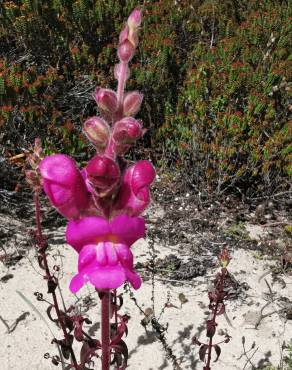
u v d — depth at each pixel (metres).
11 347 0.31
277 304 0.35
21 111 0.46
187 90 0.51
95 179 0.14
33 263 0.37
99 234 0.15
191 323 0.33
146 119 0.54
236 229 0.43
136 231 0.16
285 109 0.51
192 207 0.45
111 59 0.56
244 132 0.48
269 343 0.32
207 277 0.37
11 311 0.33
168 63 0.56
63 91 0.51
